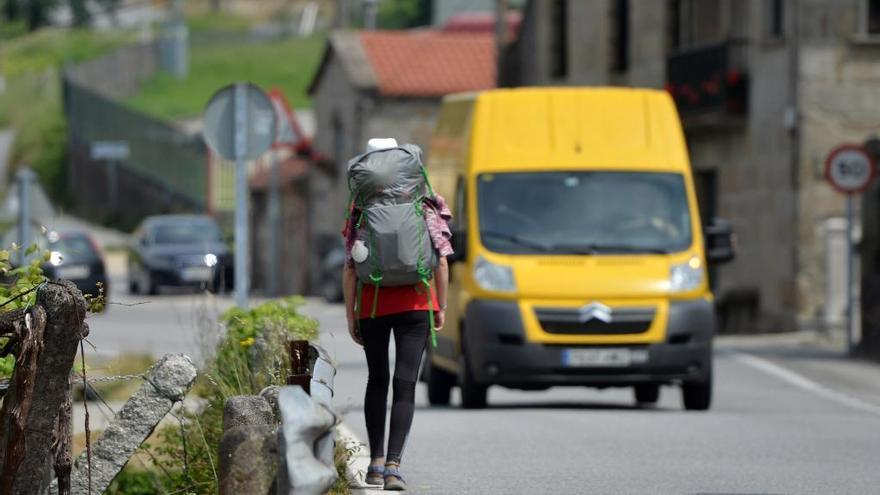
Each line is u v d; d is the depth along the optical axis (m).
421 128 137.62
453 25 177.00
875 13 81.06
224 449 19.23
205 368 29.52
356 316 25.36
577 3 107.56
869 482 28.66
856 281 79.38
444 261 25.36
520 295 44.47
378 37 142.12
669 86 92.06
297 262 150.12
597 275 44.72
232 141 44.50
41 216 69.62
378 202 25.03
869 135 80.94
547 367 44.22
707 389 45.31
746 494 27.02
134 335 81.81
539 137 47.50
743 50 86.19
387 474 25.09
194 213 169.25
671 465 30.97
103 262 104.56
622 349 44.38
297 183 149.38
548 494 26.77
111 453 20.69
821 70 80.50
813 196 80.62
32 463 19.11
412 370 25.22
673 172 47.25
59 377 19.20
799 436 36.81
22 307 20.58
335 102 143.38
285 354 26.64
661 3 96.00
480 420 40.50
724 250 47.56
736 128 87.25
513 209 46.16
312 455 18.22
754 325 84.62
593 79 105.31
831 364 63.53
